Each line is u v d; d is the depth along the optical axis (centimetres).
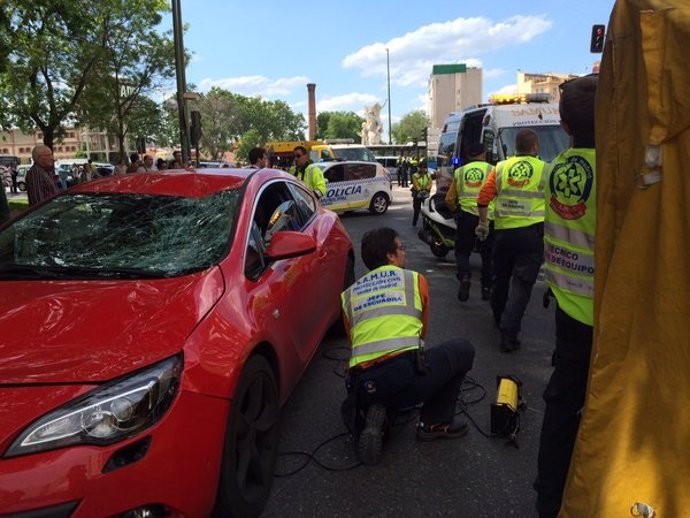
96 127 2764
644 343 171
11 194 4294
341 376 454
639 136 171
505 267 532
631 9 175
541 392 422
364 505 291
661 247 164
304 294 385
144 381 216
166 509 215
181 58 1638
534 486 257
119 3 2195
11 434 195
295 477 316
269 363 307
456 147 1179
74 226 341
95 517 196
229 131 8312
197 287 275
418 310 332
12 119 2238
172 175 399
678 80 156
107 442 202
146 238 327
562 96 255
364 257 359
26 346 229
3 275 305
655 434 166
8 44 1368
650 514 161
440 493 300
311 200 520
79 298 266
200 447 227
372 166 1834
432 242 946
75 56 2120
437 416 348
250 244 332
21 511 188
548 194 257
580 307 239
